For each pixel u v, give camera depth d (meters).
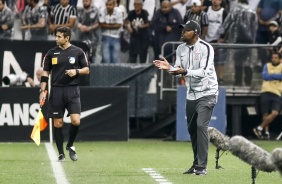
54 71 39.84
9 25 60.28
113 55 60.50
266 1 61.31
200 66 33.44
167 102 59.00
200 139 33.09
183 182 30.42
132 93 59.31
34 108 54.19
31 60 56.19
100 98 55.03
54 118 39.84
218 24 60.41
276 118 60.94
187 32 33.44
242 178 32.03
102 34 60.28
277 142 56.25
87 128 54.91
